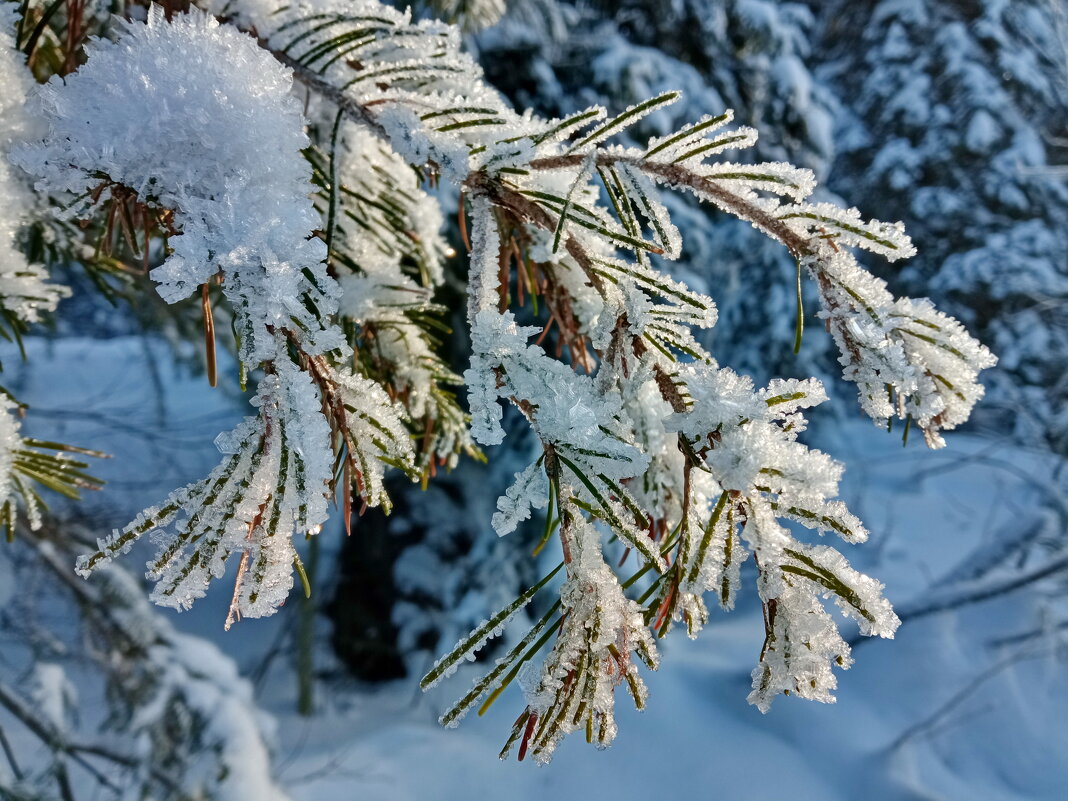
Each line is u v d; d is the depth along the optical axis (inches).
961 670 43.6
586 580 4.5
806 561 4.6
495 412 4.7
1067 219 78.3
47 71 7.5
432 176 7.0
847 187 88.5
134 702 18.9
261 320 4.4
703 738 40.3
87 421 63.2
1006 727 40.9
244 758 19.0
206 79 4.6
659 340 5.7
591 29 40.4
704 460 4.9
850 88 91.3
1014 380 69.8
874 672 44.6
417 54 6.4
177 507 4.4
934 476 73.6
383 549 45.6
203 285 4.7
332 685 46.1
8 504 6.7
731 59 43.7
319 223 4.6
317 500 4.4
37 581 24.3
